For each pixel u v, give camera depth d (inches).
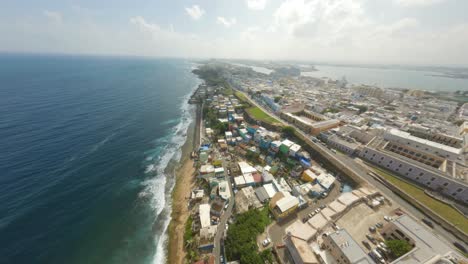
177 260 1969.7
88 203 2620.6
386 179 2687.0
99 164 3356.3
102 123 4869.6
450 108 6200.8
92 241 2185.0
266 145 3722.9
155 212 2556.6
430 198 2373.3
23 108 5201.8
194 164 3462.1
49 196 2640.3
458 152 2800.2
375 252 1760.6
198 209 2440.9
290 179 2933.1
